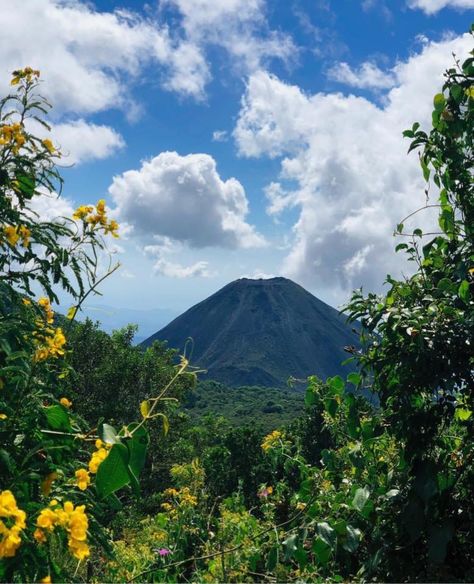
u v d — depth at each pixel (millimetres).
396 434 3111
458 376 2910
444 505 2945
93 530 2221
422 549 2953
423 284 3352
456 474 3045
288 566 3189
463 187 3287
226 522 3809
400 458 3080
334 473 3426
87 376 18641
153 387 19984
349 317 3357
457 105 3262
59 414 2297
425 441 3018
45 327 2678
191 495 5141
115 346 20188
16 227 2555
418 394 3104
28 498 2072
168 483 19234
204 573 3260
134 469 2078
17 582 1862
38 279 2609
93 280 2855
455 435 3293
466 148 3305
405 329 3062
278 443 4070
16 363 2256
